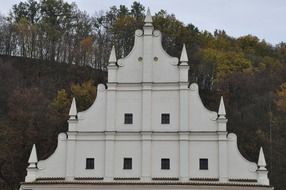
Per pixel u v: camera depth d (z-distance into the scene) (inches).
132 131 1257.4
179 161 1228.5
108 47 4023.1
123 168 1238.9
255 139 2469.2
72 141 1263.5
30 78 3358.8
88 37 4175.7
